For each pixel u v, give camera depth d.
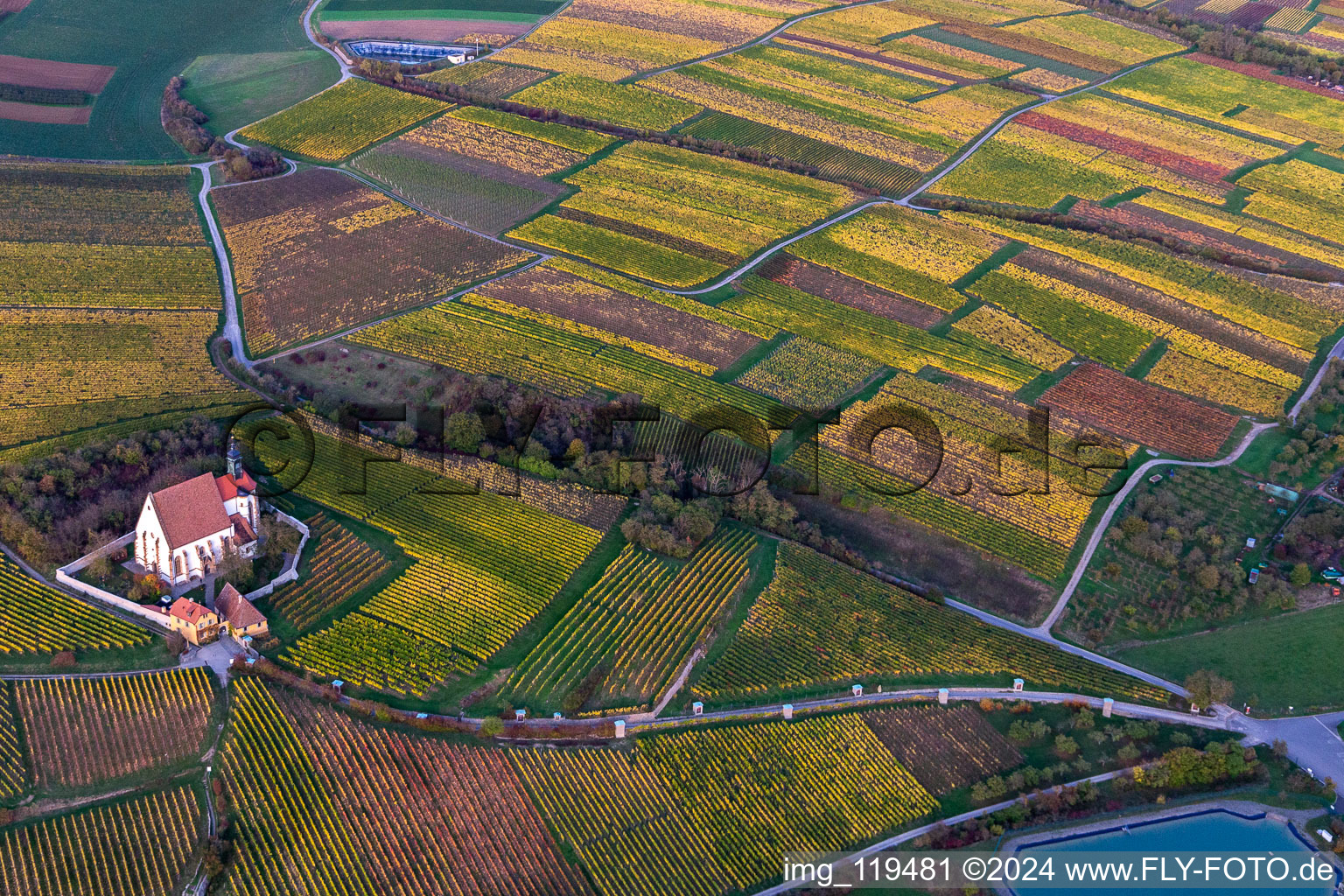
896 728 136.12
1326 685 145.50
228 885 113.00
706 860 120.12
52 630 137.50
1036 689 142.38
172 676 132.88
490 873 116.31
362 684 134.25
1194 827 126.19
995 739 135.50
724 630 147.50
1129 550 165.88
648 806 124.56
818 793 128.00
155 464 166.50
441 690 135.12
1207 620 155.25
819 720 136.12
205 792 121.06
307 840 117.19
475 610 146.75
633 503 169.12
